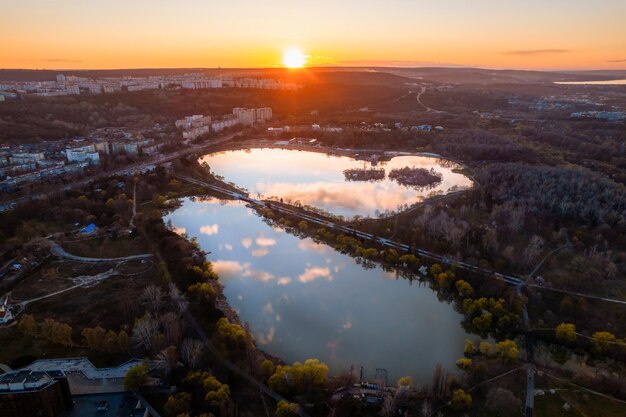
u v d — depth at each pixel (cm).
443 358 19262
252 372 17162
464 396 15712
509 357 18188
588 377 17188
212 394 15262
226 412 14825
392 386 17188
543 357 19188
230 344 18462
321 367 16700
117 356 17925
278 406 15138
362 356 19262
